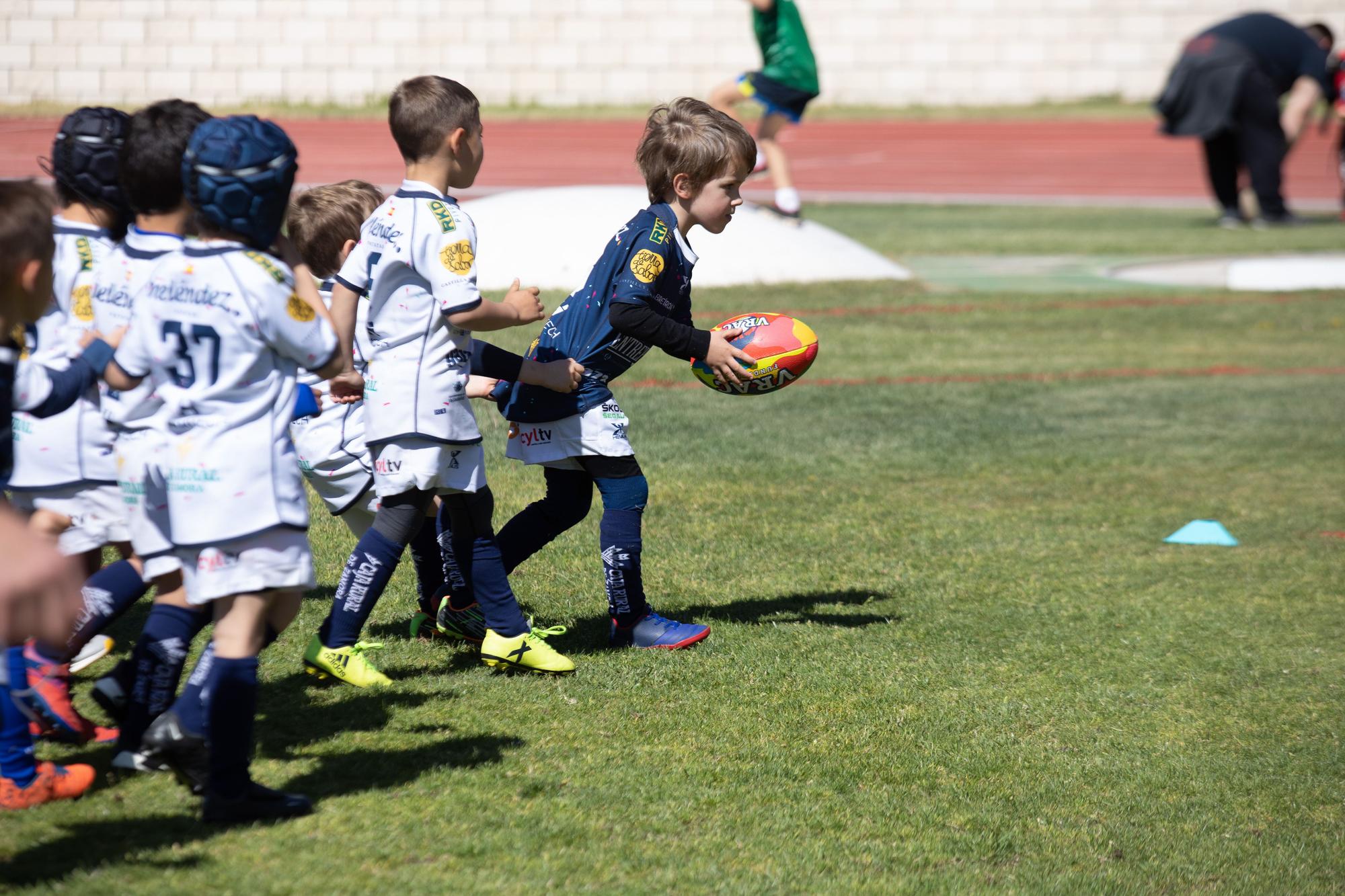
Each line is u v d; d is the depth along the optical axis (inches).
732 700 464.1
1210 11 3848.4
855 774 409.7
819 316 1346.0
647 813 372.5
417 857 335.9
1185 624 572.1
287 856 331.3
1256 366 1211.2
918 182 2824.8
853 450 868.6
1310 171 3051.2
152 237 378.3
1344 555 683.4
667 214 486.3
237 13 3725.4
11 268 324.8
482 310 422.9
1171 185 2839.6
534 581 586.2
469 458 446.6
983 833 376.2
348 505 493.4
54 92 3639.3
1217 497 794.8
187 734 345.7
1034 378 1128.2
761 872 342.0
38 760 384.2
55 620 145.9
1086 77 3949.3
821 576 618.8
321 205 494.6
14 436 398.3
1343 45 3759.8
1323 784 422.3
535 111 3860.7
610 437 489.7
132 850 329.7
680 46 3895.2
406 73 3860.7
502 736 419.5
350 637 449.1
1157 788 414.0
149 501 344.8
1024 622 566.9
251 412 337.7
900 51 3988.7
